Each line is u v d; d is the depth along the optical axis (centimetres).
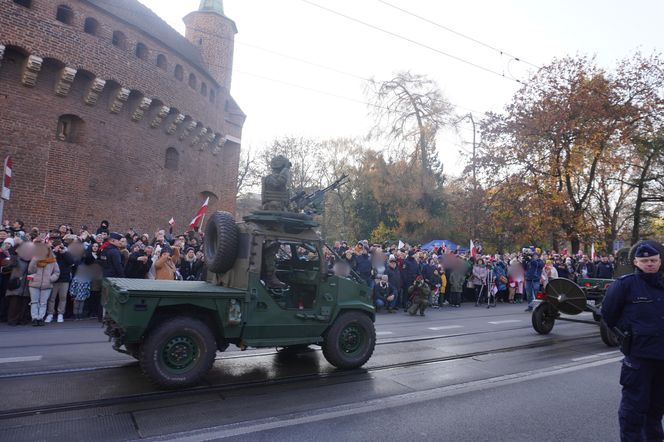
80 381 588
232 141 2941
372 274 1441
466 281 1791
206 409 515
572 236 2641
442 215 3347
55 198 1833
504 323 1265
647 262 402
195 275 1232
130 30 2056
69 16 1850
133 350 632
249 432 456
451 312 1503
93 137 1973
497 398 595
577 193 2902
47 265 983
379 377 671
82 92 1928
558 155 2584
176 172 2461
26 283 977
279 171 714
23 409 487
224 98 2891
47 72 1803
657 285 400
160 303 548
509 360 816
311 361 747
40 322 976
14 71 1714
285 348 827
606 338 954
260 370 681
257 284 619
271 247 650
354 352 703
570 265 1967
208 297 579
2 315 1016
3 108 1684
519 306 1752
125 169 2123
